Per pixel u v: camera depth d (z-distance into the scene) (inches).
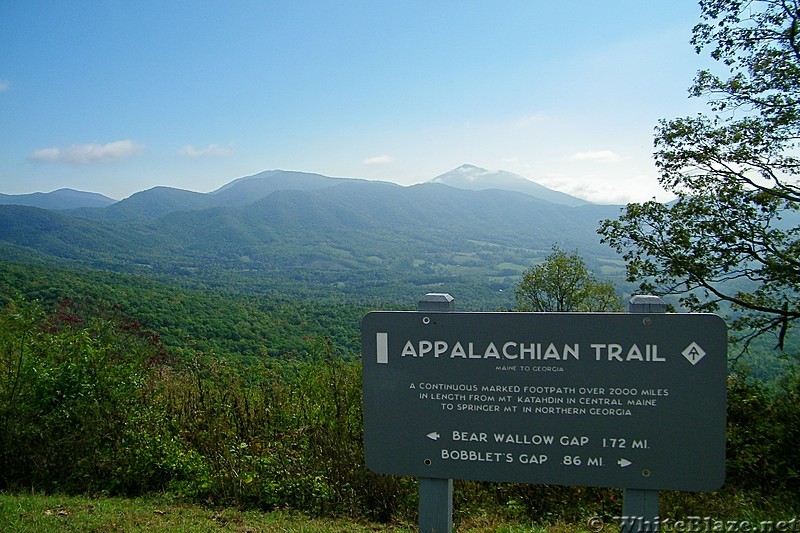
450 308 133.7
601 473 125.0
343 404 281.7
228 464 240.8
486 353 130.1
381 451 135.6
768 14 498.3
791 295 486.6
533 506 232.8
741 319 493.4
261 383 329.7
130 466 239.3
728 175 510.3
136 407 265.6
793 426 280.8
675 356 121.4
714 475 120.0
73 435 243.4
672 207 525.3
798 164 495.5
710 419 120.0
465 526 207.2
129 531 191.8
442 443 132.7
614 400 124.2
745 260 498.0
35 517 197.0
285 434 269.0
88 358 254.8
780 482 263.3
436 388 132.9
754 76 503.5
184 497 231.5
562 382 126.6
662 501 216.2
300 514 219.6
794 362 331.9
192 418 279.0
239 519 211.3
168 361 339.6
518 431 128.8
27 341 254.1
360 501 226.8
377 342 135.6
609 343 124.3
